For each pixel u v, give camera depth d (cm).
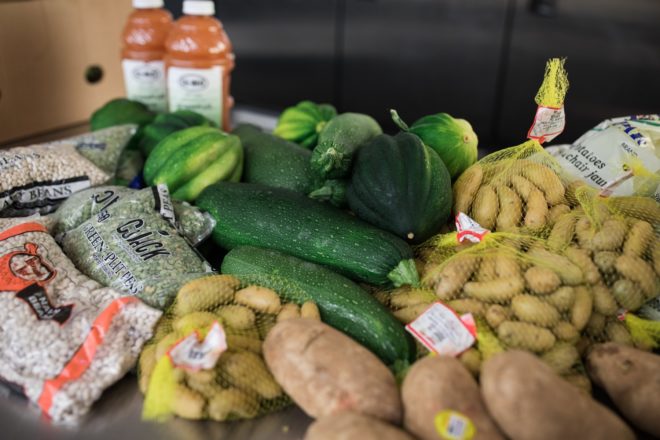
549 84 90
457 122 101
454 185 95
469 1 262
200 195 101
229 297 79
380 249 82
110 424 67
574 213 83
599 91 251
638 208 83
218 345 69
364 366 64
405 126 104
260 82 333
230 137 109
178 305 78
